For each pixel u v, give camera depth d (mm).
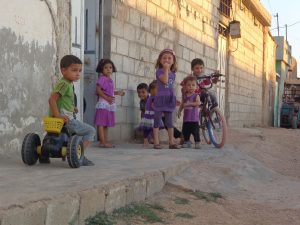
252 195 3176
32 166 2666
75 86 4023
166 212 2426
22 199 1718
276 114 15406
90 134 2826
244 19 10016
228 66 8797
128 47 4770
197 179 3145
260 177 3814
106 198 2133
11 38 2975
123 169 2670
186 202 2652
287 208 2861
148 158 3285
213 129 4484
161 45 5551
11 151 3000
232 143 5000
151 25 5270
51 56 3449
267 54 12711
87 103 4422
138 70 5000
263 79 12320
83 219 1954
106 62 4078
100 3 4430
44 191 1896
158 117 4074
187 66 6438
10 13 2965
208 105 4484
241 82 9891
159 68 4109
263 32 12188
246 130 6730
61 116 2688
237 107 9609
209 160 3666
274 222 2537
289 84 15102
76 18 4027
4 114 2922
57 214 1780
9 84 2965
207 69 7309
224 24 8422
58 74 3525
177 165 3064
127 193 2330
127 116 4797
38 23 3275
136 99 4969
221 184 3248
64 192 1891
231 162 3801
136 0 4902
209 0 7316
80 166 2701
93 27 4426
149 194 2602
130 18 4793
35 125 3252
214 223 2383
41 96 3318
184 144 4324
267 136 6297
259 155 4734
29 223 1646
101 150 3771
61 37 3592
